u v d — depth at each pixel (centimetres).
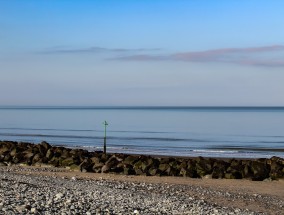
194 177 3384
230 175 3362
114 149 6244
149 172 3409
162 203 2047
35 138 8106
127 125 12106
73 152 4281
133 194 2300
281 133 9200
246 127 11031
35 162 3991
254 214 2027
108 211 1616
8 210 1381
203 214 1841
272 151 6178
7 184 2177
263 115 19412
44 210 1471
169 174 3438
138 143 7206
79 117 18212
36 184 2367
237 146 6800
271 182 3234
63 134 8931
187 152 5950
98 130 10106
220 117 17262
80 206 1641
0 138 8031
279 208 2275
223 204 2269
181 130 10075
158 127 11169
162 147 6594
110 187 2570
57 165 3872
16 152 4316
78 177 3081
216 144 7106
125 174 3409
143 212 1717
